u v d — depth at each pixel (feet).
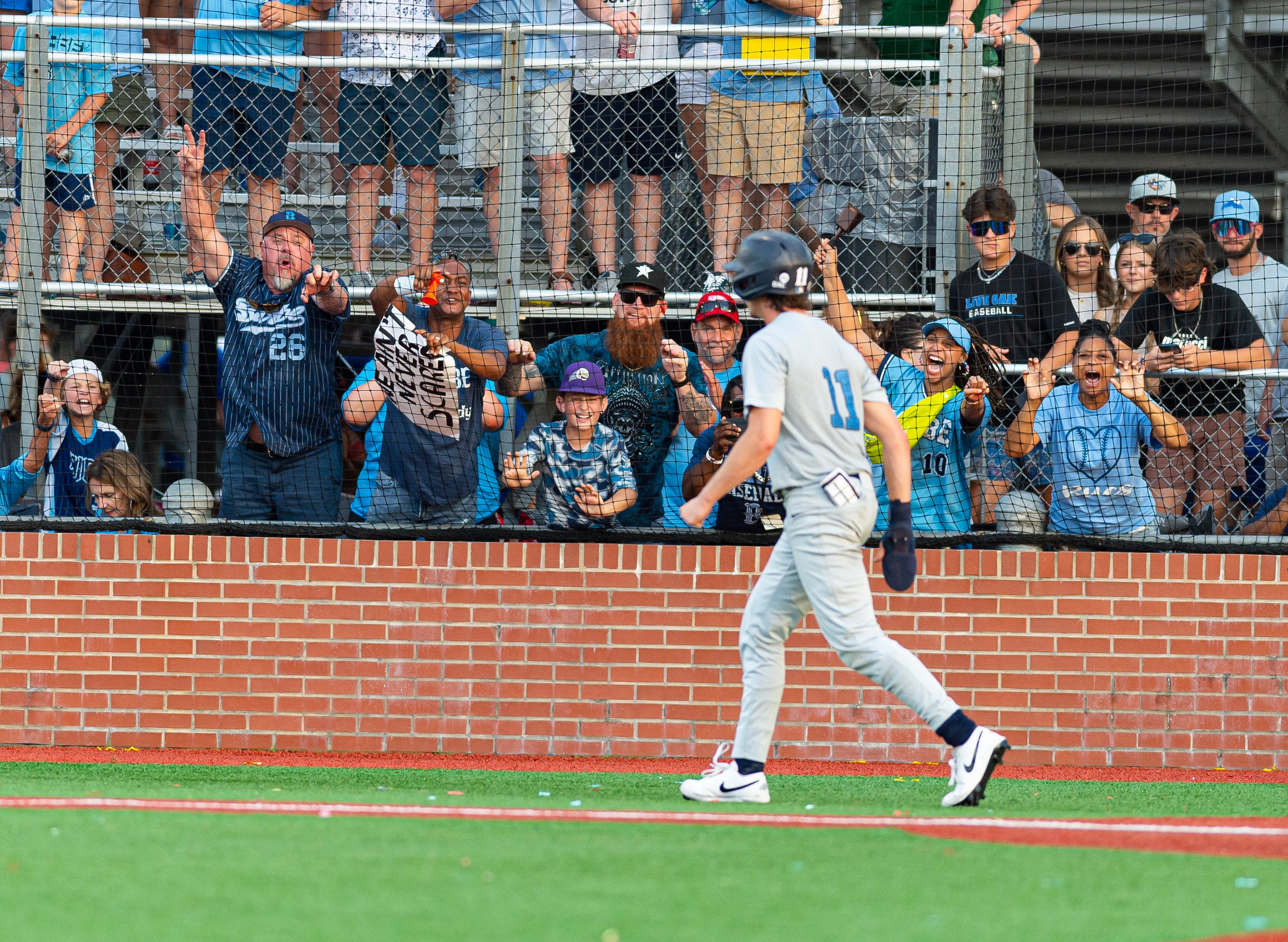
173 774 78.07
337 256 108.68
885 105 101.09
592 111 97.60
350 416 92.94
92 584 90.53
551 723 89.04
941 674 88.38
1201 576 88.17
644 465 92.12
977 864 45.98
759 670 63.16
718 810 60.18
